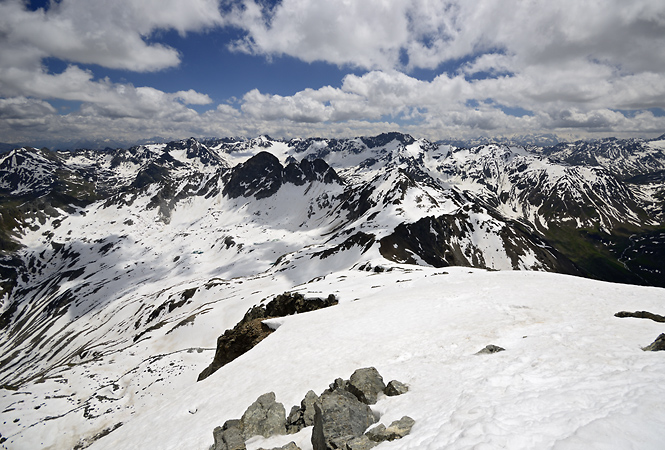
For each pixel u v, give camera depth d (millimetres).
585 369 12023
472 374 14305
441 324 26156
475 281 44188
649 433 6711
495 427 8258
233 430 15641
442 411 10953
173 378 61375
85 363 85750
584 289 32750
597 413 7945
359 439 10547
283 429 15430
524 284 37625
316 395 16656
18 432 50406
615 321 20375
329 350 25406
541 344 17062
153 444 20156
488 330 22359
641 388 8867
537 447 7141
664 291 29844
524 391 10727
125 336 148625
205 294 155250
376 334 26719
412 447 8898
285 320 41188
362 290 54406
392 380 16141
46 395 63594
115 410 54000
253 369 26531
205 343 102562
